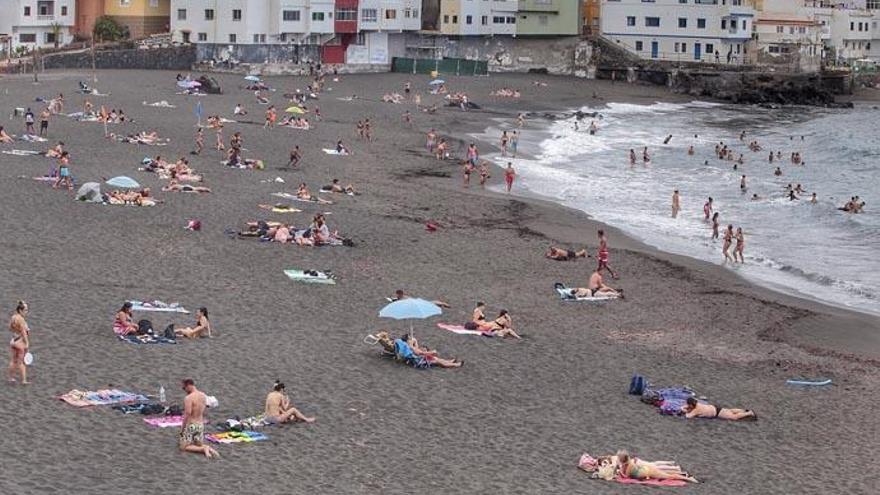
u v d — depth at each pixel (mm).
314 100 126812
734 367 42375
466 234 62906
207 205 63000
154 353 37406
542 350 42469
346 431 32594
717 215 68750
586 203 78562
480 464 31078
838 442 35156
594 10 183625
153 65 146250
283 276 49781
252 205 64188
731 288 55344
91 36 150375
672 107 155875
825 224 75000
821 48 194625
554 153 104312
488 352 41562
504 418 34969
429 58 168500
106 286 45219
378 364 38906
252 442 30984
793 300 54188
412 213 67875
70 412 31422
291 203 66312
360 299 47406
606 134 122000
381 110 123312
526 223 68000
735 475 31891
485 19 174000
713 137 124250
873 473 32781
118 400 32594
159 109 106375
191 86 123312
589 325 46750
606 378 39812
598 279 51531
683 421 36094
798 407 38219
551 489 29734
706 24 177625
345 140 98188
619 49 177875
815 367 42938
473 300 49125
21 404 31641
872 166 104750
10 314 39906
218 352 38406
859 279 59750
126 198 61094
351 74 159125
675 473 31219
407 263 54844
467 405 35781
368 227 62188
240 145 84812
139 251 51469
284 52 154500
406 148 97312
